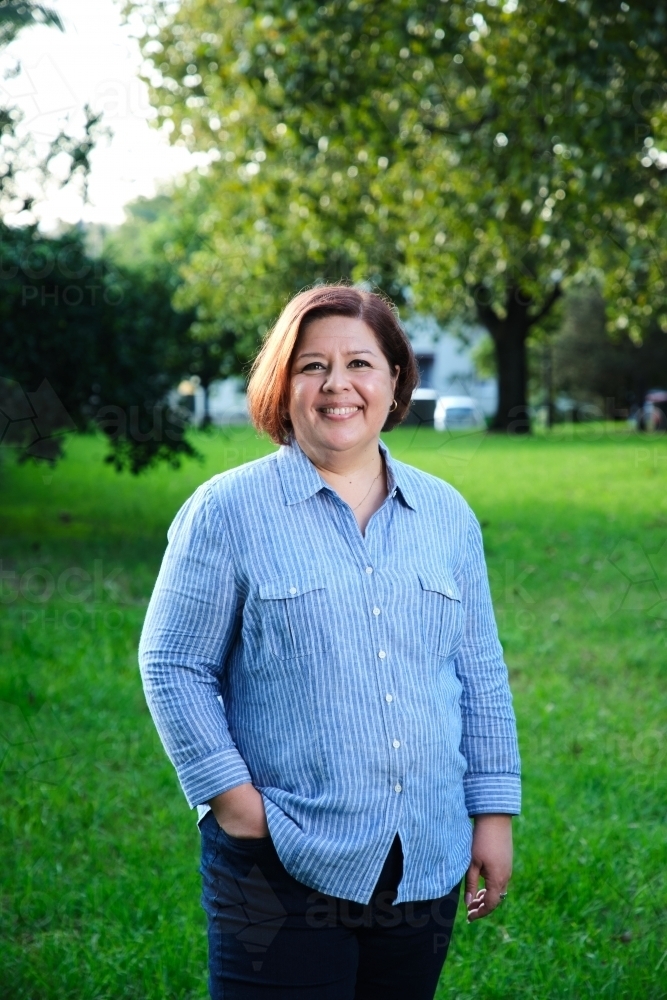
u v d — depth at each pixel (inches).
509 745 76.4
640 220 381.1
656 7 281.0
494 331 925.2
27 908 125.3
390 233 456.1
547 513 415.5
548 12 304.0
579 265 475.8
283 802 68.3
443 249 444.1
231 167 458.9
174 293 410.3
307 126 358.3
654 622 259.4
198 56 378.0
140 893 127.8
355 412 71.4
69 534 369.4
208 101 400.8
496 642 77.6
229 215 525.3
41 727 185.0
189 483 499.2
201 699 69.2
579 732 185.6
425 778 69.0
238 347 648.4
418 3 305.6
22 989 108.8
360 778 67.5
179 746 68.7
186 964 113.7
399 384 77.1
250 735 70.2
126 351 343.3
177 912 125.0
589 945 119.3
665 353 1130.7
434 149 403.9
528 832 144.9
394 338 74.3
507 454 633.6
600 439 739.4
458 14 330.3
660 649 237.9
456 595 72.0
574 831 145.3
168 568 71.4
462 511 75.8
